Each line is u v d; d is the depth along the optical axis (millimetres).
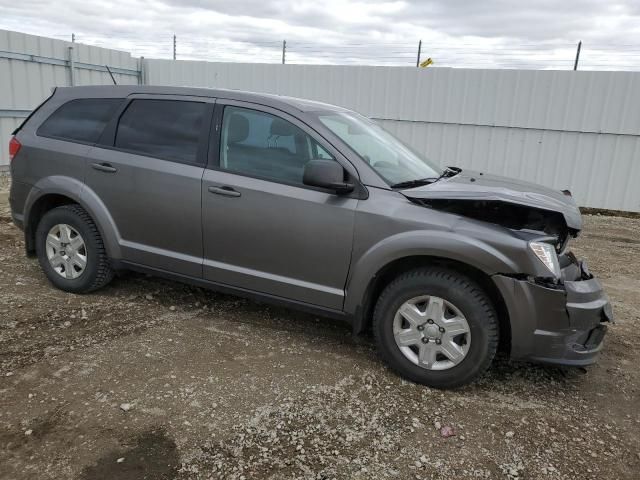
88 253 4434
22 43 10289
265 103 3846
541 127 10344
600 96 9891
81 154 4363
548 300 3105
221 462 2611
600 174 10203
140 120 4250
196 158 3967
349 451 2758
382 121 11367
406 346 3453
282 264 3713
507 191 3463
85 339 3818
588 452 2861
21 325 3963
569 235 3523
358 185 3477
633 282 6035
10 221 7004
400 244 3295
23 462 2531
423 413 3139
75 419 2879
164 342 3848
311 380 3438
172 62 12859
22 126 4742
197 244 3994
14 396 3061
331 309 3619
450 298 3254
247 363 3613
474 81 10570
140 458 2605
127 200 4191
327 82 11594
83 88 4590
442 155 11117
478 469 2678
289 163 3699
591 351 3234
